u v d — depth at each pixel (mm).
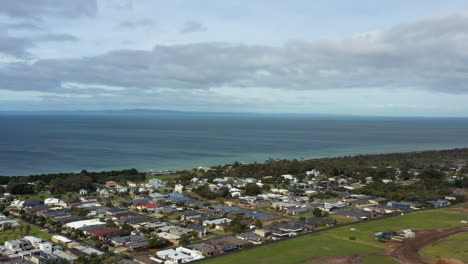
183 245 98000
